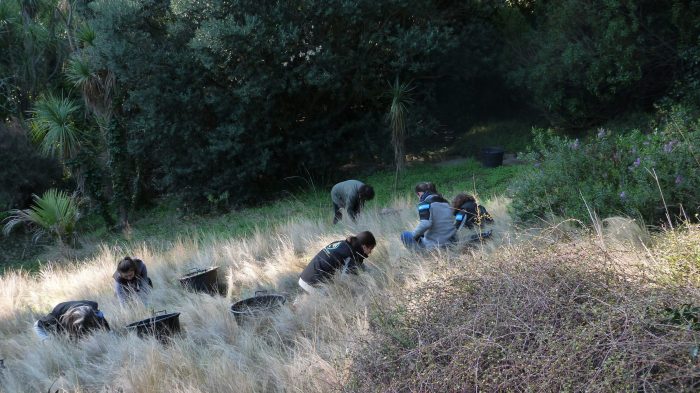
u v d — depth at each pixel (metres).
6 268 14.71
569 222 5.93
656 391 2.93
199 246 10.49
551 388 3.13
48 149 16.80
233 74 14.57
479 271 4.29
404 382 3.58
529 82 15.65
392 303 4.77
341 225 9.43
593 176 6.44
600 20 13.82
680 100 13.50
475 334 3.65
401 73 15.91
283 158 16.56
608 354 3.15
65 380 5.35
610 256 4.13
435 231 6.60
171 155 16.20
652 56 13.79
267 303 6.29
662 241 4.98
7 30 19.53
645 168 5.80
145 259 9.70
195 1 14.45
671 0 13.23
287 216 13.62
